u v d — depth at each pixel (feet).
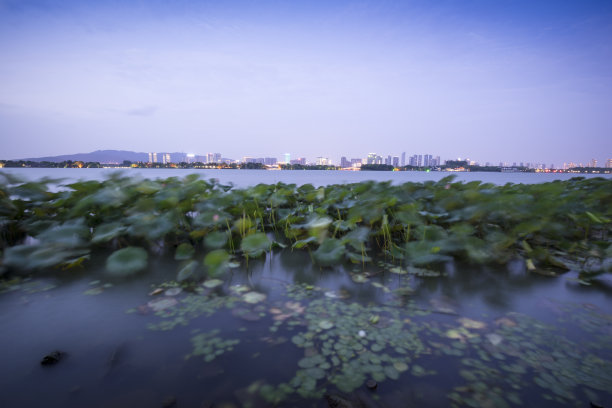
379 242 15.26
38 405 4.53
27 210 17.01
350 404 4.57
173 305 8.10
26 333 6.63
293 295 8.86
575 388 5.02
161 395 4.76
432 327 7.01
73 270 10.84
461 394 4.84
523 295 8.86
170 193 15.17
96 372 5.32
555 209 14.33
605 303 8.30
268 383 5.06
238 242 14.85
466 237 11.55
